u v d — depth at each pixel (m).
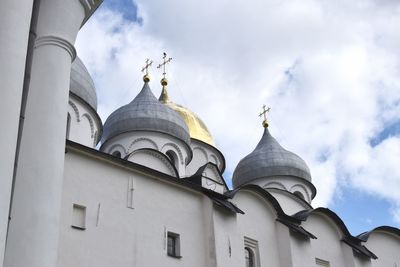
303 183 43.47
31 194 15.09
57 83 16.92
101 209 22.56
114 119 38.69
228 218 26.52
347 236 33.06
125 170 24.20
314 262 29.88
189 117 45.84
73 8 18.41
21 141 15.86
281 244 28.94
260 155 43.97
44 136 16.00
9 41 14.09
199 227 25.75
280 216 29.81
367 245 34.62
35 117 16.23
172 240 24.73
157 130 37.84
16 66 13.98
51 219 15.06
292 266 28.09
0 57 13.84
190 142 41.62
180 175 37.66
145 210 24.02
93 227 22.00
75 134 31.03
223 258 25.16
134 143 37.44
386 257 35.31
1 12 14.37
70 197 21.80
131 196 23.80
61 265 20.38
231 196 27.11
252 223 28.30
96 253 21.59
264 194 29.28
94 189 22.73
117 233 22.61
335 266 31.64
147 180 24.80
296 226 29.73
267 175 43.12
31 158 15.60
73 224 21.61
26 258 14.20
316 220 31.98
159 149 37.53
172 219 24.83
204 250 25.39
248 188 28.64
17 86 13.85
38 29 17.58
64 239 20.88
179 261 24.19
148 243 23.42
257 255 27.81
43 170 15.52
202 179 28.42
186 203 25.81
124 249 22.52
